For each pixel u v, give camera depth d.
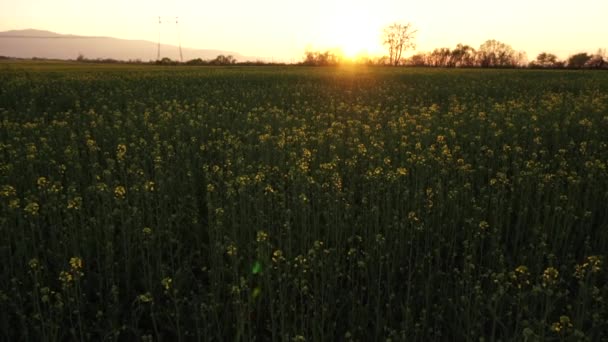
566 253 6.16
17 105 19.02
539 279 5.34
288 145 10.63
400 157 9.98
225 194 7.68
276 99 22.00
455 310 4.88
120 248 6.51
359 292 5.53
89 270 5.84
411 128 12.95
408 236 6.48
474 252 5.96
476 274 5.87
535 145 10.39
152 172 9.80
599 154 9.69
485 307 4.92
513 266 5.95
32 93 22.14
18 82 25.80
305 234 6.21
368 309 5.19
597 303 4.88
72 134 11.35
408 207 7.05
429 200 6.78
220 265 5.61
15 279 5.03
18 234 6.34
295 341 3.97
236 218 6.92
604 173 7.88
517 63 116.69
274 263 5.62
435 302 5.45
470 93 24.34
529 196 7.55
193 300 5.26
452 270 5.81
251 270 5.41
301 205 6.79
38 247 6.31
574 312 4.81
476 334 4.66
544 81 31.50
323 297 5.17
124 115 16.73
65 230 6.36
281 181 8.25
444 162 9.03
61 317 4.76
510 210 6.73
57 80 28.84
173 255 6.27
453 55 124.94
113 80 29.78
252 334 4.85
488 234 6.31
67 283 4.66
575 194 7.38
